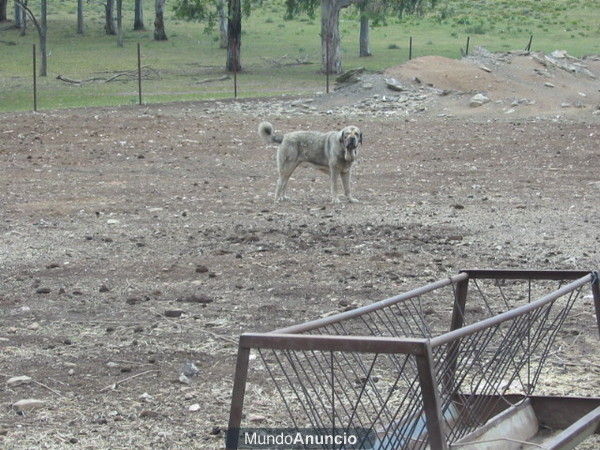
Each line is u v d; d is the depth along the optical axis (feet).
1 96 144.87
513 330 21.25
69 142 84.69
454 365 20.59
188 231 49.32
